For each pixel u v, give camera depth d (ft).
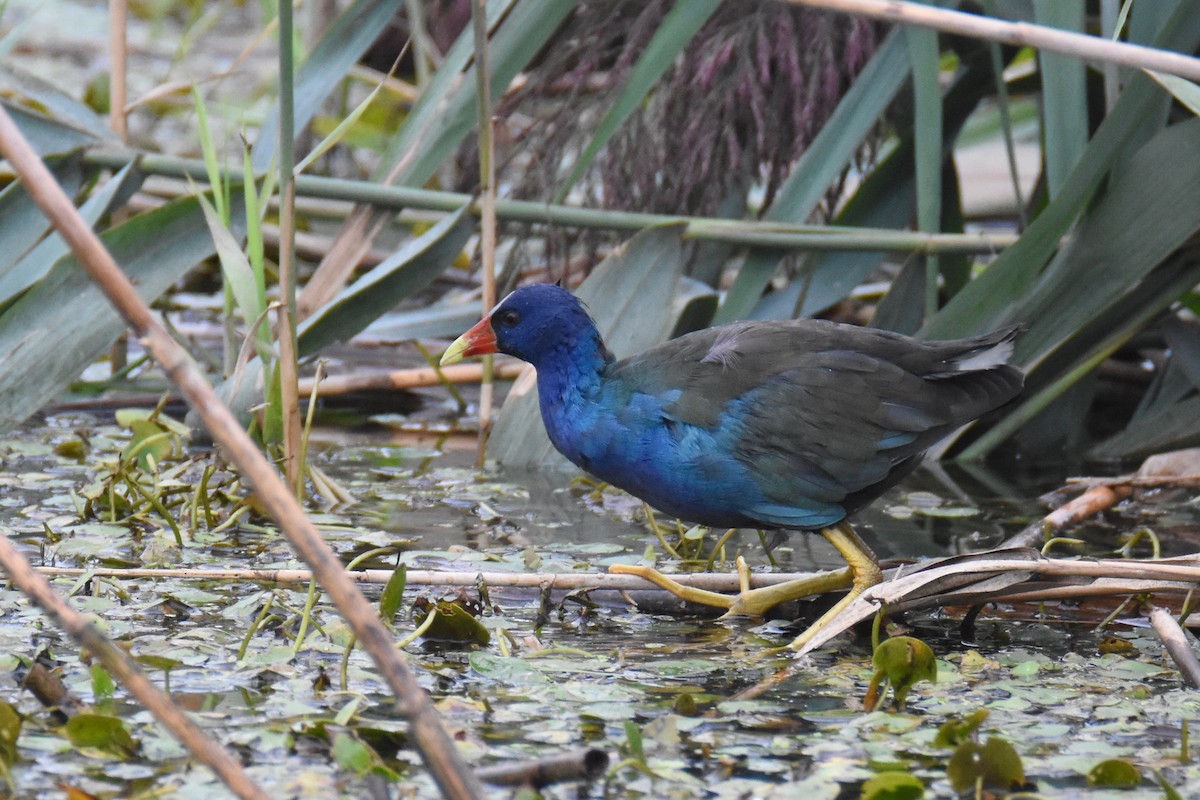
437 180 48.83
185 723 15.01
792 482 23.98
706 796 17.35
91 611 23.73
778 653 22.93
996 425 34.94
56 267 32.07
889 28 37.63
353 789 17.35
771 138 35.83
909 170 37.65
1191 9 31.04
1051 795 17.54
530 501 31.81
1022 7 35.19
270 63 64.49
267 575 24.11
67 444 33.78
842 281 36.22
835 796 17.26
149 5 70.64
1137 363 39.93
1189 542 28.76
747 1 35.29
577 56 40.06
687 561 27.43
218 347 41.88
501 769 17.40
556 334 25.16
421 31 40.83
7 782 17.20
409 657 22.17
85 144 34.35
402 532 29.04
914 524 30.42
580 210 34.60
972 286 32.17
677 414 24.18
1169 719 19.98
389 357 42.34
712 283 38.70
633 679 21.61
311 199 43.21
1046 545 25.52
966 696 20.92
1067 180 31.01
